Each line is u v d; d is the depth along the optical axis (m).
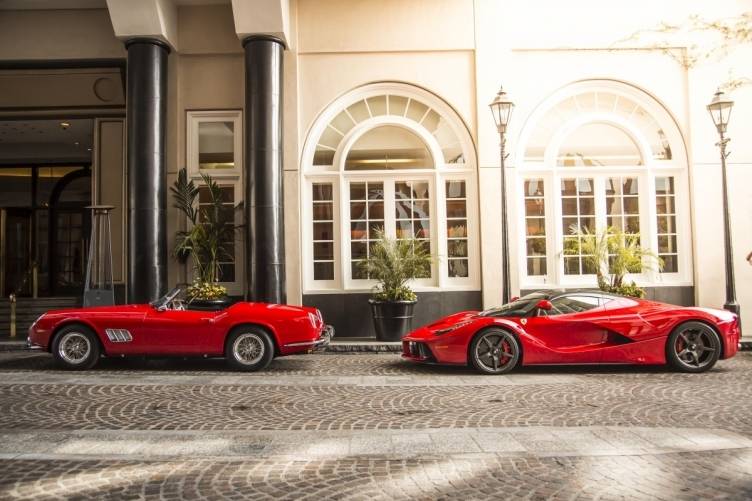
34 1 12.30
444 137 12.55
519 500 3.27
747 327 12.07
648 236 12.38
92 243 12.98
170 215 12.19
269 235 11.26
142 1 11.34
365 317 12.08
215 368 8.39
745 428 4.86
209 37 12.38
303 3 12.37
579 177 12.53
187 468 3.87
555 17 12.39
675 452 4.13
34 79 13.05
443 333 7.96
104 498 3.33
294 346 8.09
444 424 5.11
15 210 17.52
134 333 8.04
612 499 3.27
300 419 5.32
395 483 3.56
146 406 5.85
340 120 12.54
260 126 11.41
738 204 12.27
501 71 12.30
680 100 12.45
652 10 12.35
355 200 12.39
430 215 12.36
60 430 4.89
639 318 7.73
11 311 12.97
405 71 12.40
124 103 13.30
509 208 12.13
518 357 7.75
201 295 11.07
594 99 12.62
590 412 5.48
